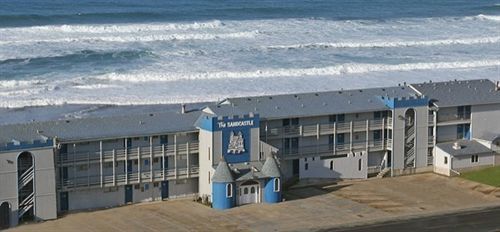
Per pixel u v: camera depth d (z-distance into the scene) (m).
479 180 114.31
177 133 104.62
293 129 111.75
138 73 166.38
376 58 191.00
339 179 114.06
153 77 164.75
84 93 153.50
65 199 100.75
